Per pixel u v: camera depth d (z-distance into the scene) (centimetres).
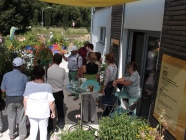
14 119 412
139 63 578
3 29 4128
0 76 526
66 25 5472
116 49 719
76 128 337
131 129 306
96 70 491
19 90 391
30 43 1522
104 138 307
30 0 4416
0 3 4031
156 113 403
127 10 609
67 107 601
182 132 319
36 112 361
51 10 5456
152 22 444
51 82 441
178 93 334
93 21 1345
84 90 431
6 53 606
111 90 504
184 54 323
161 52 397
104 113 503
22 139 419
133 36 621
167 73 370
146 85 505
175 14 350
